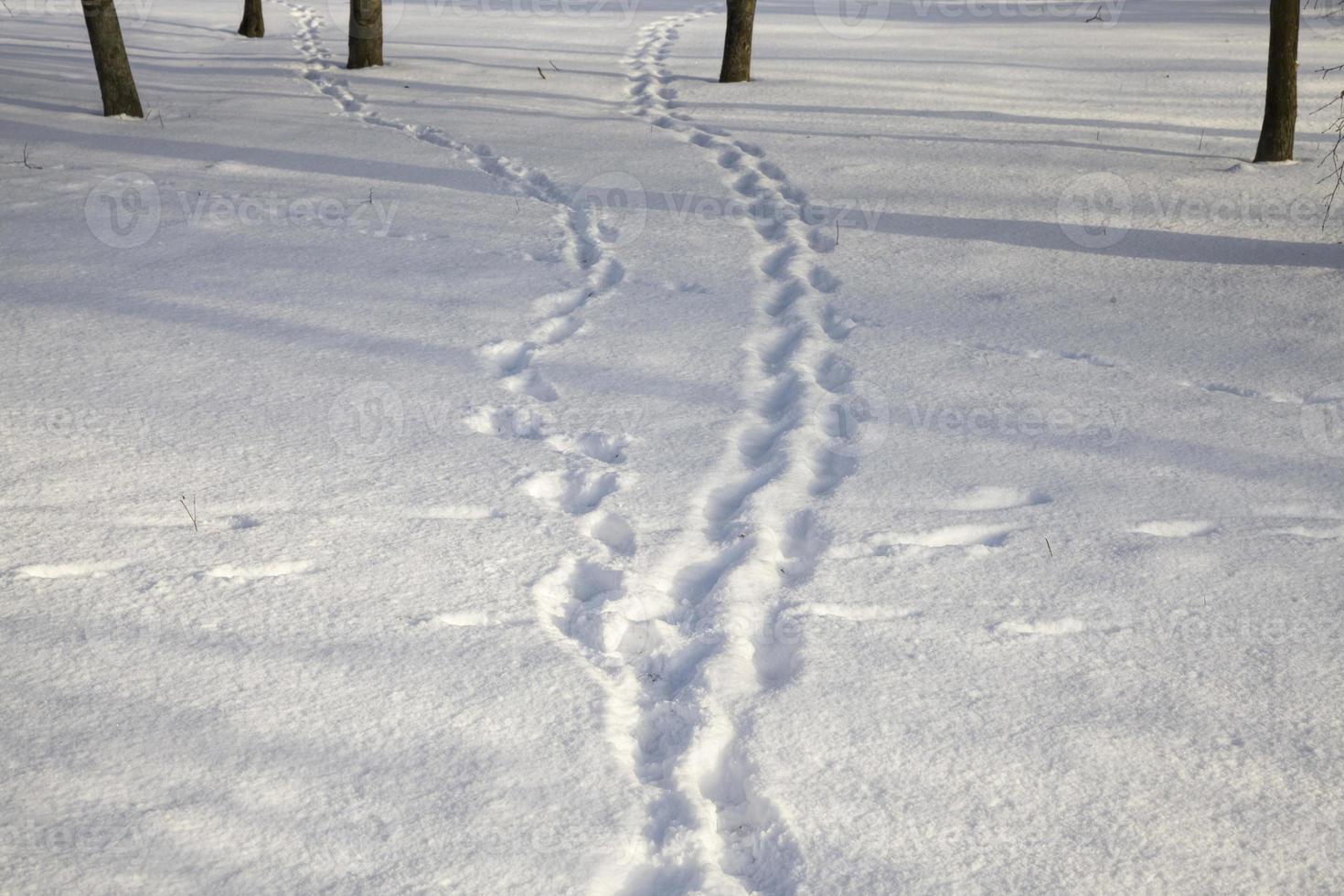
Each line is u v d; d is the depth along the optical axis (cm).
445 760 240
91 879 207
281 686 262
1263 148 775
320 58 1348
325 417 401
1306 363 447
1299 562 317
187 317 495
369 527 331
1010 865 216
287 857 213
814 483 367
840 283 554
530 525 335
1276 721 256
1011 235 624
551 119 966
